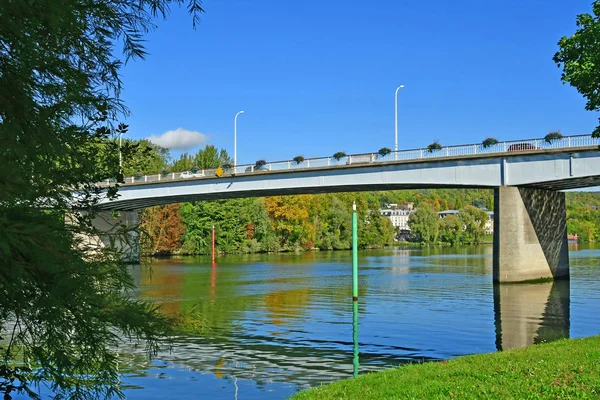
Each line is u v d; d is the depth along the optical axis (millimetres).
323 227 135000
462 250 134750
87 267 5051
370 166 50562
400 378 11156
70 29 5207
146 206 74500
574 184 45375
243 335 21141
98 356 5262
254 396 12750
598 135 19984
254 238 115250
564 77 20172
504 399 8969
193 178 62312
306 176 55219
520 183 43781
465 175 46250
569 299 34000
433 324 24234
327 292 38562
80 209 5605
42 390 8219
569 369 11055
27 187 4520
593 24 20047
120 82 5766
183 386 13555
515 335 21438
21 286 4730
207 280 48938
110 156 5801
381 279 50281
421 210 176250
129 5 5781
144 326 5305
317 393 10328
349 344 19391
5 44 4895
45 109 5141
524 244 45031
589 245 177250
